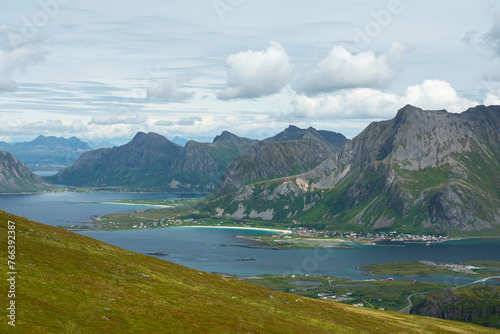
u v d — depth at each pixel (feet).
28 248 274.16
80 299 219.82
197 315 244.63
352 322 332.19
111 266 299.79
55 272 248.73
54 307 200.13
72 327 185.16
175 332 210.18
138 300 245.04
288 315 302.04
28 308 189.57
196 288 311.27
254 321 261.44
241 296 326.03
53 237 320.09
